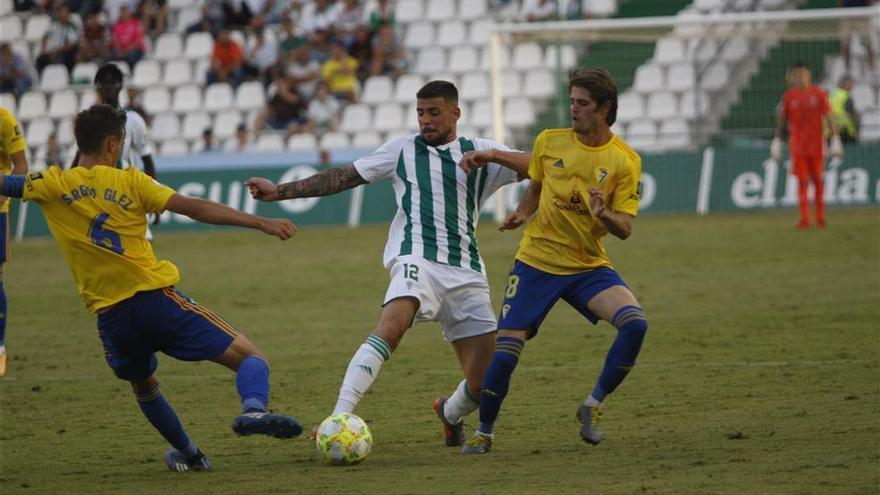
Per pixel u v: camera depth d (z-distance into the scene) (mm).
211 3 91625
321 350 34031
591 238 20891
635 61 82812
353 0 85812
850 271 46188
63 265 58094
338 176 22000
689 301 40719
